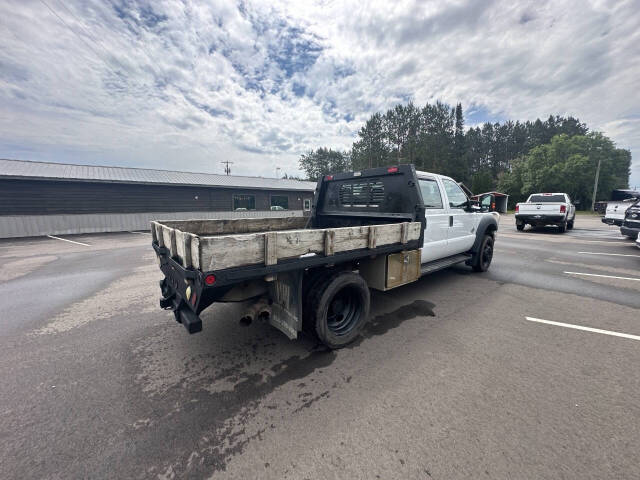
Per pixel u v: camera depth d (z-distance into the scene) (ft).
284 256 7.88
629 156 185.57
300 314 8.90
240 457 5.67
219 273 6.77
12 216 44.75
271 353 9.82
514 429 6.23
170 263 9.74
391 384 7.97
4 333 11.55
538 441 5.89
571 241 35.83
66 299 15.70
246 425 6.54
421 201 13.04
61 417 6.82
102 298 15.84
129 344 10.58
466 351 9.72
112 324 12.37
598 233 44.65
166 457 5.69
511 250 29.63
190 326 7.82
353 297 10.66
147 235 48.21
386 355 9.55
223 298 8.22
